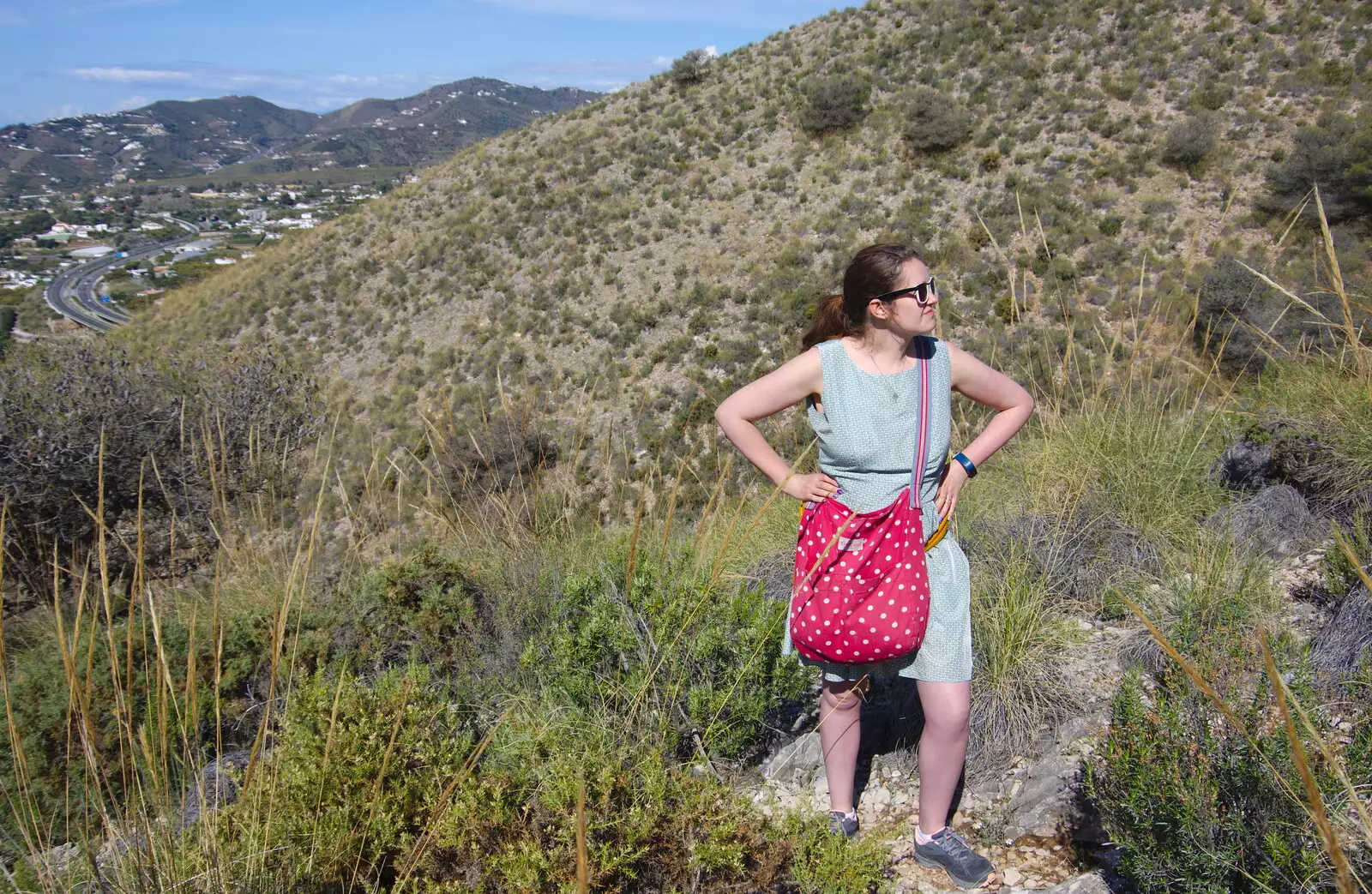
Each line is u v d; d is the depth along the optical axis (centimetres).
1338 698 208
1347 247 1855
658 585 269
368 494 397
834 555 189
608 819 184
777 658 247
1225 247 2122
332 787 206
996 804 223
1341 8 2895
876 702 266
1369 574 250
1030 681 248
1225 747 170
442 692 281
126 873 168
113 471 805
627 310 2659
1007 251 2344
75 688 173
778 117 3550
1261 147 2483
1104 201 2478
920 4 3934
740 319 2505
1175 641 203
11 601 410
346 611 341
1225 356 784
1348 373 409
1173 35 3123
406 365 2866
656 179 3428
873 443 184
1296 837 153
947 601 192
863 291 179
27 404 849
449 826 182
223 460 326
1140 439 375
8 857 200
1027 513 359
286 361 1436
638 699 229
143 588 177
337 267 3597
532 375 2472
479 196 3734
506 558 369
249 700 309
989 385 197
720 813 188
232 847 185
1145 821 167
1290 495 343
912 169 2983
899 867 206
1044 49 3303
